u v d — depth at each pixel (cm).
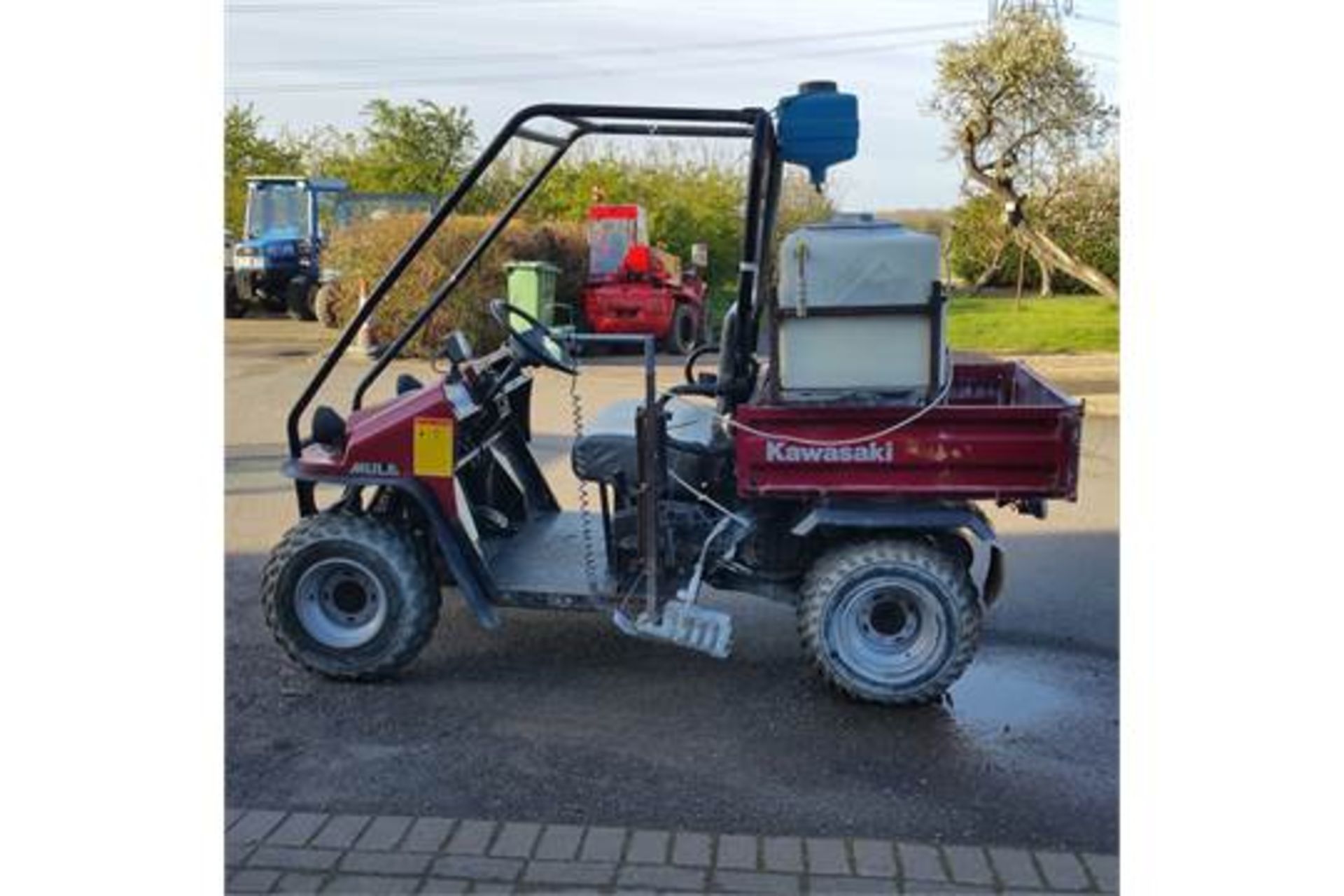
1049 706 411
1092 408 1045
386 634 416
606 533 429
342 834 319
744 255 425
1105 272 1553
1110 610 511
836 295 391
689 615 408
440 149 2461
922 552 399
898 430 387
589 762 363
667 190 2153
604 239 1528
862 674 401
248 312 1911
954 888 298
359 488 440
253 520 626
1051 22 1391
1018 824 330
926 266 388
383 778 351
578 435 428
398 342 451
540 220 1786
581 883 297
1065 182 1502
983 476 388
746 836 321
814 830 325
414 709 401
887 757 371
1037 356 1396
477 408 434
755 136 407
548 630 480
